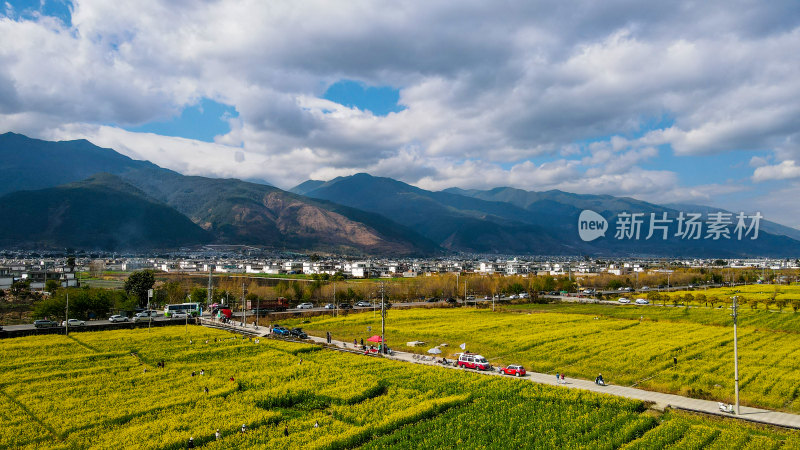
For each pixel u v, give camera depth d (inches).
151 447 1952.5
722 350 3828.7
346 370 3157.0
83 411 2358.5
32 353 3609.7
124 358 3494.1
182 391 2709.2
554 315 6038.4
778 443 2021.4
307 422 2289.6
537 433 2123.5
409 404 2501.2
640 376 3110.2
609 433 2124.8
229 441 2052.2
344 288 7485.2
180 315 5738.2
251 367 3265.3
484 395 2642.7
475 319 5684.1
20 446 1977.1
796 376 3014.3
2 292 7012.8
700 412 2431.1
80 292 5467.5
